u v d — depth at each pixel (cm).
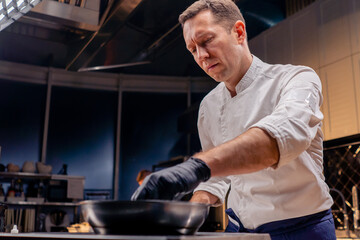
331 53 350
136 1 217
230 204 118
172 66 568
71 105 548
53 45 507
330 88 347
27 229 396
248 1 413
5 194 478
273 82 103
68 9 213
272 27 421
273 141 68
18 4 149
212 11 97
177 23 281
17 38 484
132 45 307
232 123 111
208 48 96
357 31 328
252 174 103
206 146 129
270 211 98
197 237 48
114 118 561
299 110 76
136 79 572
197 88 576
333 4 354
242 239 58
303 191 96
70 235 56
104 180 537
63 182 484
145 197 55
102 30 241
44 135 517
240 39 102
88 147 541
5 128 507
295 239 95
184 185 57
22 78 524
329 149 356
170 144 561
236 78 109
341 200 332
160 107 574
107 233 54
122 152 550
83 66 304
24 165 468
